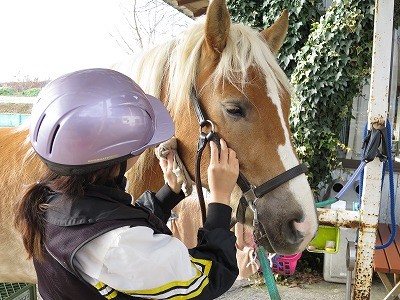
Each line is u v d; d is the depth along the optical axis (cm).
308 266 398
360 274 205
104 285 86
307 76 386
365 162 194
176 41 160
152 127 103
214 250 100
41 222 91
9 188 158
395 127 470
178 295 88
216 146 124
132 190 161
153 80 155
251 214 144
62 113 90
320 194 420
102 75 98
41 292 99
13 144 170
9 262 168
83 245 83
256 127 134
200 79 142
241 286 367
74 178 92
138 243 86
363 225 201
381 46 189
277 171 134
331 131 395
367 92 436
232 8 433
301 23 402
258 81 136
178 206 197
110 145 91
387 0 187
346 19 368
